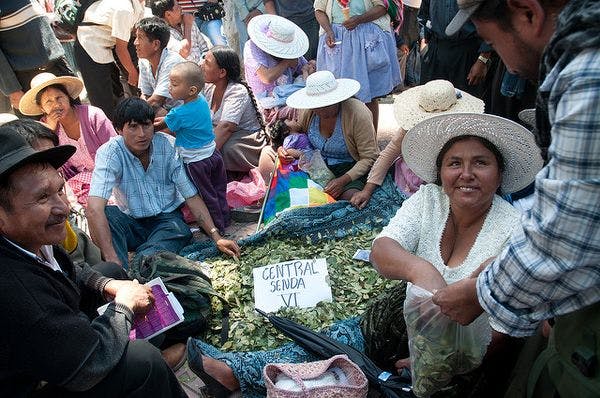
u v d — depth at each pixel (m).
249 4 6.91
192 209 3.78
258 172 4.64
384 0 4.86
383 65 5.02
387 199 3.71
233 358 2.58
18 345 1.82
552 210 1.18
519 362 2.02
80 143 4.32
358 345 2.62
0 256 1.85
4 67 4.83
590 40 1.07
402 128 3.53
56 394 1.98
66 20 5.55
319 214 3.60
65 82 4.13
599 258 1.18
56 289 1.98
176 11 6.06
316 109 3.86
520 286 1.30
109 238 3.47
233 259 3.41
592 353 1.39
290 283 3.07
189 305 2.88
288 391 2.21
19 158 1.83
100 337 2.04
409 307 1.95
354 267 3.21
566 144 1.13
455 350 1.90
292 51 5.18
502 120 2.01
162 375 2.20
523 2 1.22
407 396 2.27
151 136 3.59
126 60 5.63
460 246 2.29
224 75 4.68
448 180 2.18
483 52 4.40
